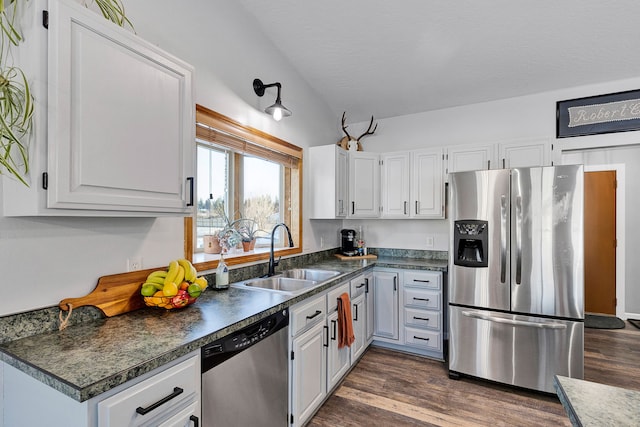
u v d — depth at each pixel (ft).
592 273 13.98
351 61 9.26
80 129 3.53
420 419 6.80
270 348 5.31
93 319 4.53
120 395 3.02
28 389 3.32
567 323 7.47
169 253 5.76
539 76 9.36
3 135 3.25
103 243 4.75
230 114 7.12
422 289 9.82
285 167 10.14
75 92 3.48
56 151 3.31
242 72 7.49
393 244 12.37
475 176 8.42
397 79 10.03
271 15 7.70
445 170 10.52
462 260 8.57
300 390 6.16
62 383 2.80
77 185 3.51
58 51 3.31
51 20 3.27
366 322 9.89
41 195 3.26
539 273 7.73
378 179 11.59
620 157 13.65
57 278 4.21
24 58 3.30
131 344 3.66
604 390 2.78
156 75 4.43
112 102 3.85
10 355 3.37
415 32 7.95
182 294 4.98
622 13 6.90
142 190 4.24
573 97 9.90
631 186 13.53
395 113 12.19
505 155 9.72
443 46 8.37
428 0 6.94
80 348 3.55
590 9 6.88
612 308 13.65
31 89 3.23
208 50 6.53
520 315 7.92
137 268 5.20
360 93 10.93
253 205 9.20
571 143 9.86
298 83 9.88
